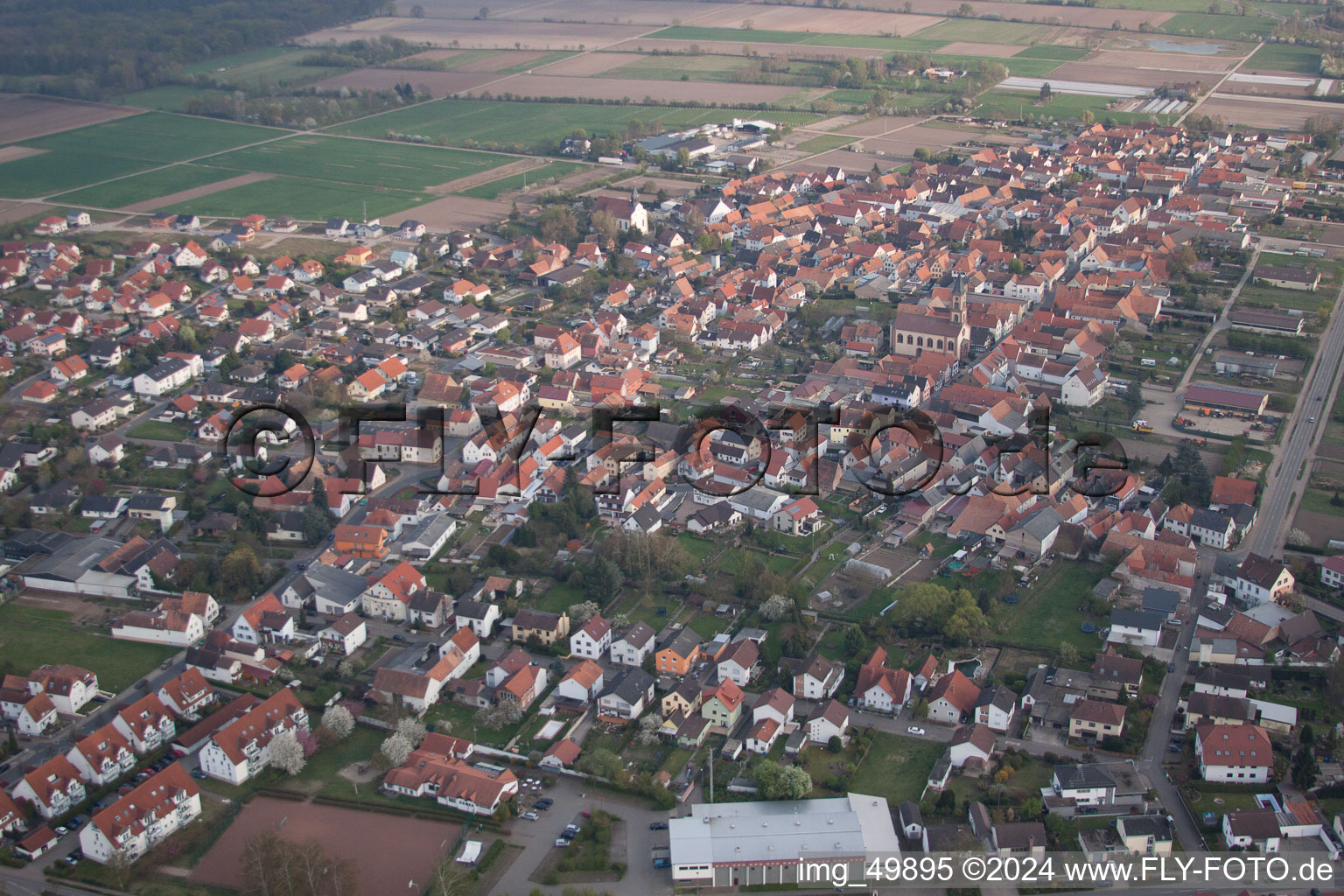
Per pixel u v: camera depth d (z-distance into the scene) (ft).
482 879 623.77
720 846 628.69
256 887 602.44
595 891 615.16
